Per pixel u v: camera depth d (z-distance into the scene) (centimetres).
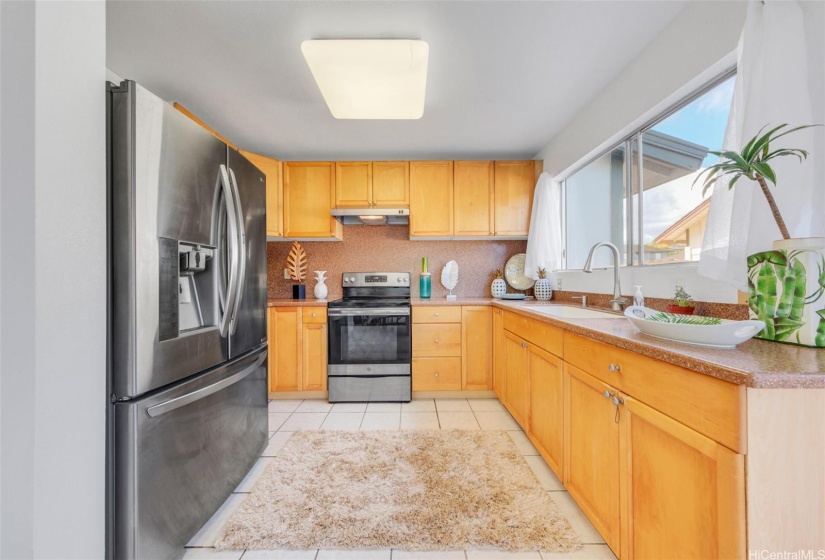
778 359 80
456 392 291
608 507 118
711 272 116
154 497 111
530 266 298
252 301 177
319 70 170
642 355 101
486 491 158
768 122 97
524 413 206
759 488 71
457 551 126
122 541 104
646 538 100
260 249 188
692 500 83
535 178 313
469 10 145
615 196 223
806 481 71
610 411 117
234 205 150
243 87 201
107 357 104
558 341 159
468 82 198
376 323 284
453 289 341
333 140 279
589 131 223
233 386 158
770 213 100
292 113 233
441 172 313
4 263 80
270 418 248
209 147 139
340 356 283
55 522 86
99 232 100
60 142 87
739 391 71
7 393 80
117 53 170
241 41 163
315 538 131
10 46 81
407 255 347
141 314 107
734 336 88
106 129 104
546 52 173
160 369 113
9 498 80
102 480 101
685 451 85
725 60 133
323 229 312
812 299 92
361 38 161
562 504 152
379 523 138
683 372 85
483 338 289
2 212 80
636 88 178
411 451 196
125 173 104
